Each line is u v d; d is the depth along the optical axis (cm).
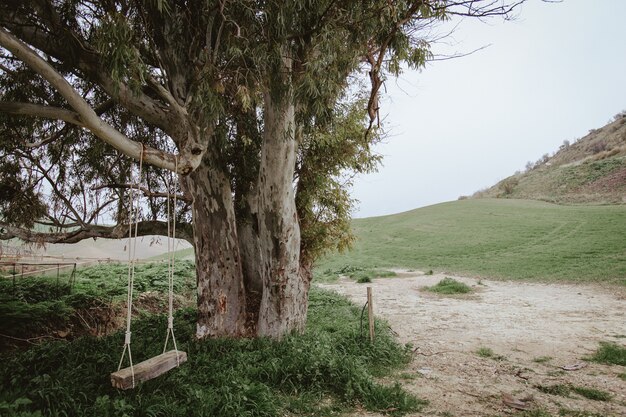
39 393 492
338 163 1032
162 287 1549
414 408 573
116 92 630
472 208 5153
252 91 643
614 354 820
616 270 1934
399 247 3594
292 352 695
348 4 613
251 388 546
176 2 637
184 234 980
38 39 634
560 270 2095
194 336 870
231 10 593
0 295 1052
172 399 523
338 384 615
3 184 937
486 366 790
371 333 854
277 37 603
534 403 601
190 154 591
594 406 588
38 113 517
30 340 895
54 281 1365
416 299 1656
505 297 1609
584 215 3766
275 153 789
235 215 955
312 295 1631
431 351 908
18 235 925
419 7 609
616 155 6172
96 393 528
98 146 929
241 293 880
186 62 725
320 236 991
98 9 613
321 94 642
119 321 1140
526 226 3644
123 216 1005
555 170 6931
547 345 936
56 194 994
